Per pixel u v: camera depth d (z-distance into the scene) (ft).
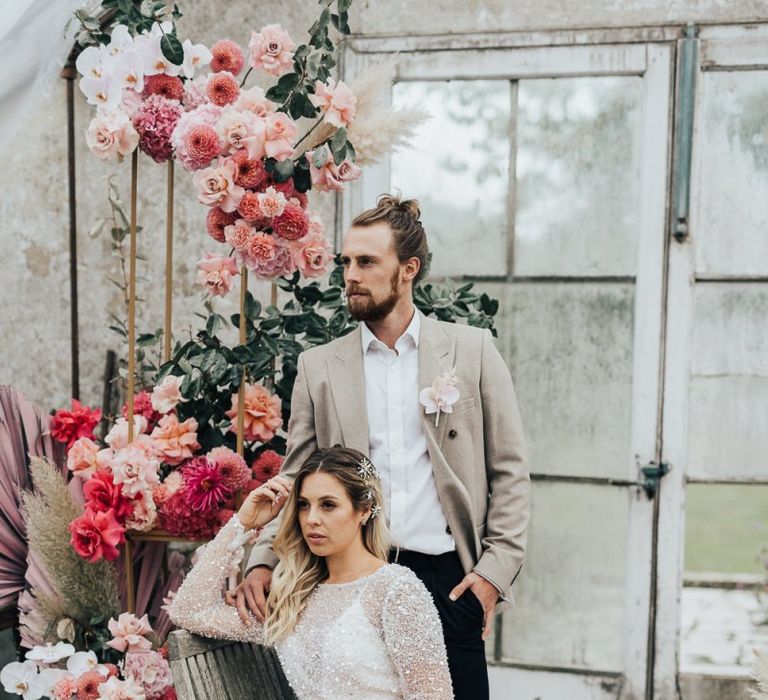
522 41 10.29
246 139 8.00
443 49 10.45
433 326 7.68
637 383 10.25
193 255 11.00
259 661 7.05
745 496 32.99
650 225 10.16
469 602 7.35
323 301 9.47
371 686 6.40
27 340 11.34
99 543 8.49
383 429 7.53
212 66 8.53
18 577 10.02
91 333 11.19
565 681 10.46
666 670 10.29
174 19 8.50
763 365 10.12
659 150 10.11
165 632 9.74
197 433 9.20
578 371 10.41
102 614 9.51
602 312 10.35
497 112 10.47
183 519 8.55
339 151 8.11
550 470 10.50
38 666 9.32
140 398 9.50
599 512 10.40
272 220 8.20
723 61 9.95
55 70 9.86
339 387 7.59
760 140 10.00
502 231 10.53
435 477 7.40
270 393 9.50
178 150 8.09
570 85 10.30
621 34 10.10
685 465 10.21
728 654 12.06
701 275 10.14
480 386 7.61
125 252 11.09
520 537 7.40
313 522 6.57
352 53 10.61
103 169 11.08
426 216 10.66
